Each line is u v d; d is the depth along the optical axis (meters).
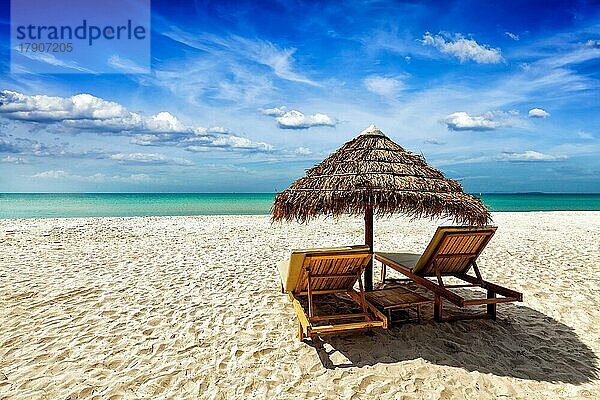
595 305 5.64
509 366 3.91
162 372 3.76
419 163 5.26
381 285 6.73
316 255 4.26
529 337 4.57
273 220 5.52
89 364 3.90
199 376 3.70
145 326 4.80
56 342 4.36
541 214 23.48
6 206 40.75
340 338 4.48
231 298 5.85
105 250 9.64
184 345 4.32
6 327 4.73
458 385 3.58
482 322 4.98
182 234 12.72
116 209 36.31
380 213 4.79
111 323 4.89
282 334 4.59
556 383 3.62
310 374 3.75
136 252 9.41
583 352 4.22
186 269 7.62
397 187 4.59
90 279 6.80
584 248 10.03
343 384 3.58
